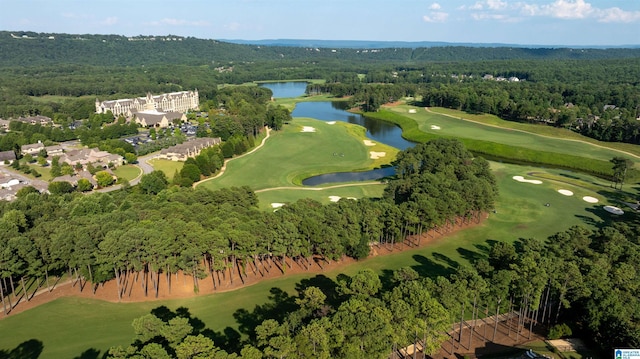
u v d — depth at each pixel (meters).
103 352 56.50
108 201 97.06
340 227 79.94
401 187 110.19
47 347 57.72
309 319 54.22
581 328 61.12
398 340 50.19
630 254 71.44
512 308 68.56
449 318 53.22
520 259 65.38
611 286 62.84
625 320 56.12
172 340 48.53
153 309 66.81
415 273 62.09
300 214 83.75
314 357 45.56
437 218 89.56
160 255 67.75
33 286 73.50
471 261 85.19
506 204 118.44
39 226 75.62
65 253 69.38
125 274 76.25
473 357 56.09
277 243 74.38
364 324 48.03
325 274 78.38
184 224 72.94
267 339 48.91
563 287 61.88
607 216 111.44
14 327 62.22
